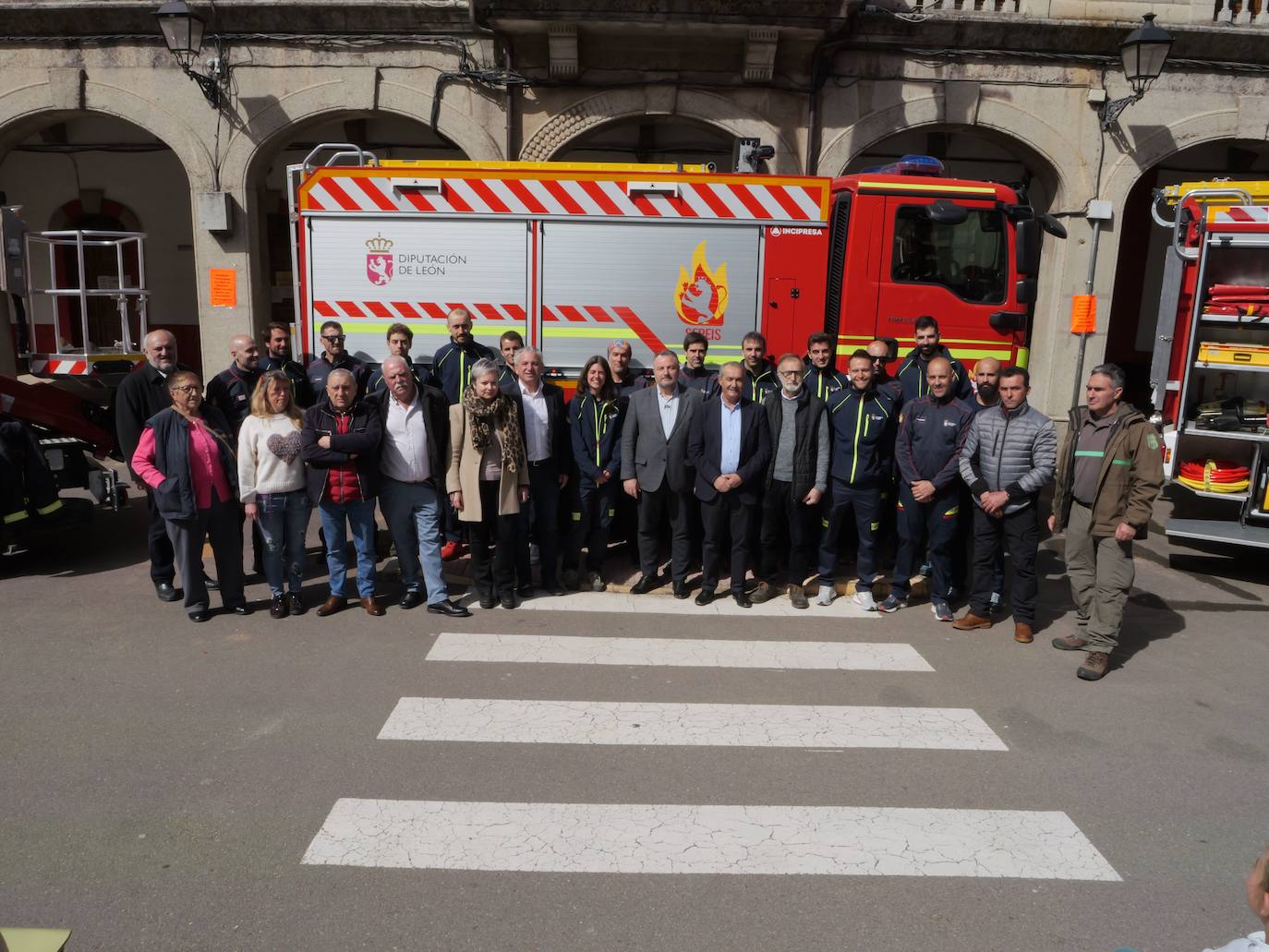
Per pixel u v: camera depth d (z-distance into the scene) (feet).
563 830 12.84
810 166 39.01
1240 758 15.40
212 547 21.07
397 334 23.53
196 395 20.27
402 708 16.51
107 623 20.67
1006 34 38.60
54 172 50.14
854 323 25.93
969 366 26.27
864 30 38.24
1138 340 52.70
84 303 30.81
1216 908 11.50
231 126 38.88
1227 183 27.89
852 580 24.61
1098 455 19.34
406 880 11.68
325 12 37.70
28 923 10.76
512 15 35.65
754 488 22.00
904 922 11.10
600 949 10.49
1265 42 38.86
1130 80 36.76
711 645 20.08
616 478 23.59
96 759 14.53
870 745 15.56
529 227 24.97
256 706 16.48
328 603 21.47
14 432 23.86
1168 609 23.61
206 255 39.86
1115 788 14.35
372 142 48.83
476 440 20.95
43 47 38.40
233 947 10.41
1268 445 25.77
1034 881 11.96
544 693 17.30
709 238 25.11
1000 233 25.86
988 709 17.12
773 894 11.57
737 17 35.86
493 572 23.08
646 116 38.68
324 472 20.51
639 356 25.53
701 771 14.57
